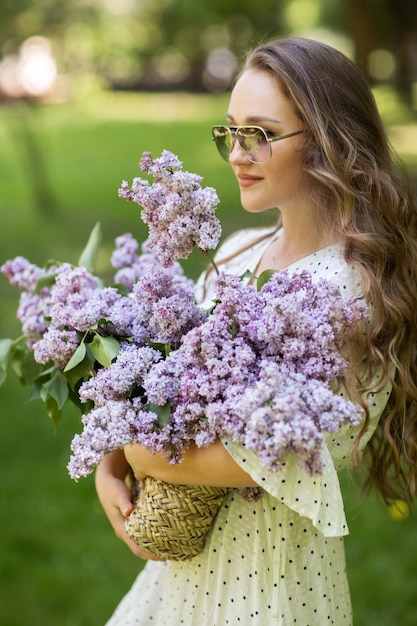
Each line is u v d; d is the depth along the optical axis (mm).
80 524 3051
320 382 1199
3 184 11266
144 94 25766
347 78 1509
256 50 1514
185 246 1332
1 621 2498
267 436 1137
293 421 1120
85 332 1454
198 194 1307
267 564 1438
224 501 1473
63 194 10336
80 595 2621
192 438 1305
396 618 2475
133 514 1464
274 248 1671
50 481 3379
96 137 15984
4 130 16672
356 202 1466
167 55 24844
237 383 1225
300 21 21766
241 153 1474
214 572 1488
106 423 1254
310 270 1465
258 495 1402
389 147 1599
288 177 1480
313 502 1208
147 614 1664
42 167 9758
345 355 1353
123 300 1472
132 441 1291
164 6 22156
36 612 2539
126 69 25172
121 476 1680
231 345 1254
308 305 1277
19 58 10172
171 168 1328
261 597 1439
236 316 1273
